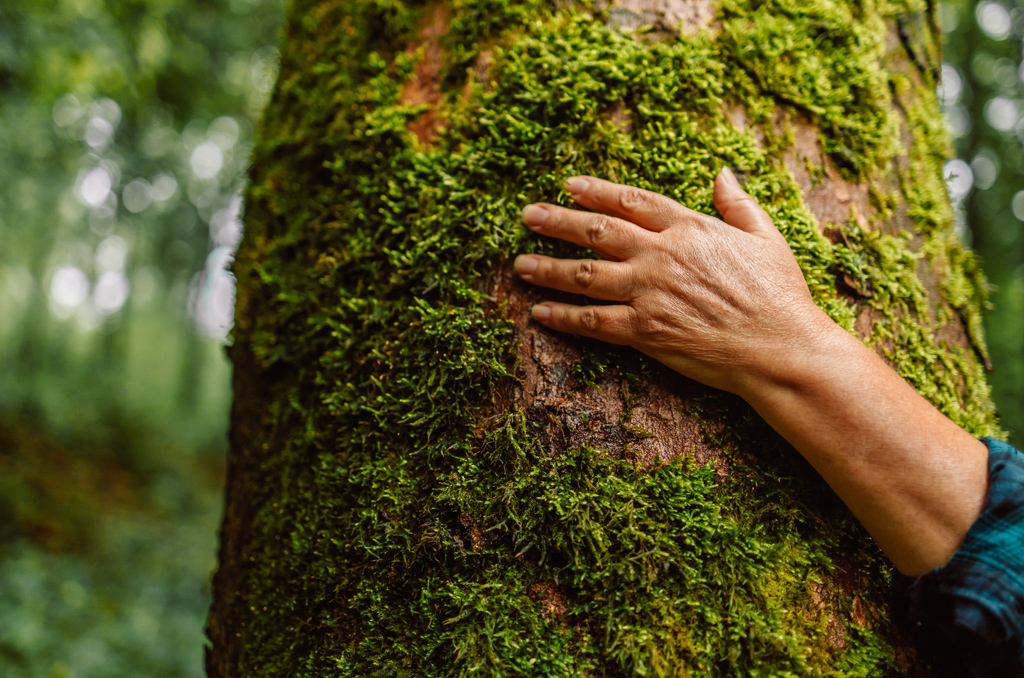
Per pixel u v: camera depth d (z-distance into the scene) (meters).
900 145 0.66
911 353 0.62
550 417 0.58
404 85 0.65
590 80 0.62
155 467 4.59
